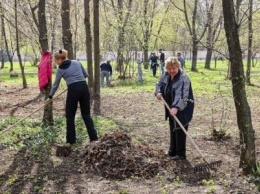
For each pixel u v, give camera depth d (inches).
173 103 219.8
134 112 410.9
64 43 390.0
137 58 792.3
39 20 298.8
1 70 1233.4
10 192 186.2
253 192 179.6
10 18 857.5
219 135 278.5
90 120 263.7
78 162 223.8
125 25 758.5
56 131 298.5
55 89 258.2
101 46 828.0
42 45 300.5
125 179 200.4
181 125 216.7
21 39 1056.2
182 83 221.3
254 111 414.6
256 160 219.6
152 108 439.2
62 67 257.0
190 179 199.3
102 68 681.0
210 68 1330.0
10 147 256.2
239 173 201.5
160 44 1282.0
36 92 603.8
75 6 826.2
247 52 663.8
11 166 221.6
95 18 488.1
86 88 259.9
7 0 692.1
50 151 247.1
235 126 330.0
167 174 205.8
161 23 1139.3
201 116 380.5
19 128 306.0
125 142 223.8
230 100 494.0
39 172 211.6
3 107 448.1
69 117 260.8
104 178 202.5
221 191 181.2
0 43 1146.0
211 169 209.3
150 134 299.0
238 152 245.3
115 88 655.8
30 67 1414.9
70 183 195.9
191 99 223.5
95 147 222.8
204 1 1027.9
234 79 195.8
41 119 347.9
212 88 629.0
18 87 683.4
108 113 403.2
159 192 183.0
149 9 1114.1
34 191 187.3
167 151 248.8
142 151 223.5
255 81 748.6
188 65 1501.0
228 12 189.5
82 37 1061.1
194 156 236.1
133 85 705.0
